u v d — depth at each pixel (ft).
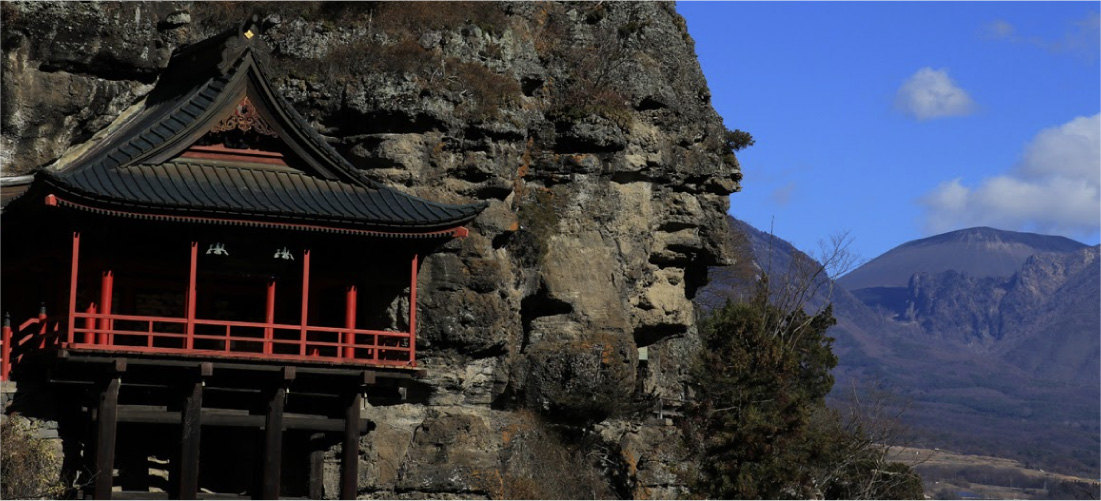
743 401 184.03
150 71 165.27
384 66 165.27
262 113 150.00
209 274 147.13
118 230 142.82
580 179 181.16
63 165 159.63
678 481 183.62
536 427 174.60
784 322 257.75
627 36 189.67
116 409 139.03
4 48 155.22
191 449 140.97
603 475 181.27
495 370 171.42
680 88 193.77
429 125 165.48
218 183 145.79
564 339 179.42
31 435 140.56
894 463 224.33
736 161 201.67
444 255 163.94
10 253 151.43
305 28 167.94
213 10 170.91
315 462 159.02
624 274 185.16
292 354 153.89
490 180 168.04
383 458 161.99
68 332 134.92
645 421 191.31
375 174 164.14
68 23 157.58
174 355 138.00
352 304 153.17
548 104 181.47
